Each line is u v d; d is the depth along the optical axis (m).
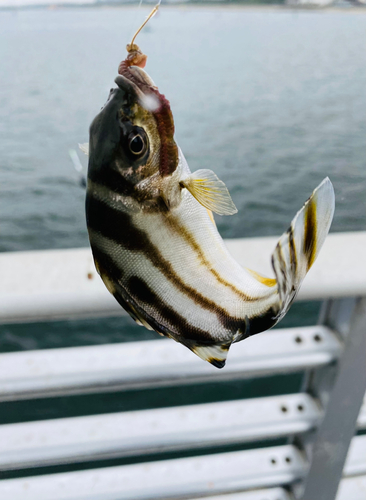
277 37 26.14
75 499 0.56
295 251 0.19
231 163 7.61
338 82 14.29
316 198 0.19
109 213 0.21
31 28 24.92
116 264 0.21
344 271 0.44
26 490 0.57
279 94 13.06
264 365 0.51
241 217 5.63
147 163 0.21
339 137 8.97
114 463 1.46
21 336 3.25
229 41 23.36
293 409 0.57
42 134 9.05
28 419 2.26
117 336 3.23
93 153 0.20
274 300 0.21
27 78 13.63
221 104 11.80
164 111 0.21
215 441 0.55
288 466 0.60
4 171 7.11
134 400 2.38
